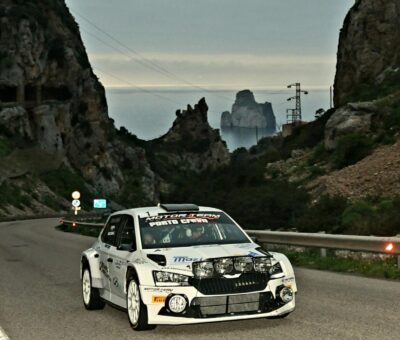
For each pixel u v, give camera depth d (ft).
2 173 375.04
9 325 34.30
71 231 159.43
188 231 32.58
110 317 35.47
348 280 47.11
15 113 441.27
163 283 28.14
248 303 28.12
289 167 176.86
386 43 216.54
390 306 35.40
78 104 524.52
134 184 635.66
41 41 477.36
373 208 94.02
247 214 105.19
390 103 165.58
